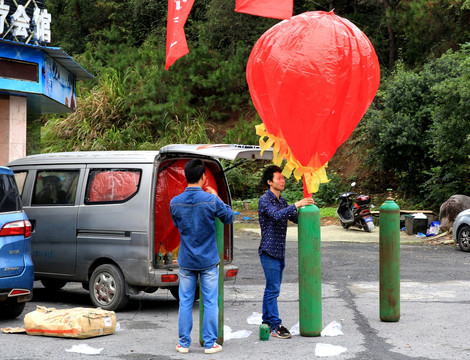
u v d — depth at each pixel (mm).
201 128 26484
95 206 8016
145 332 6613
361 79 5914
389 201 6996
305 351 5668
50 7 36156
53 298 9016
